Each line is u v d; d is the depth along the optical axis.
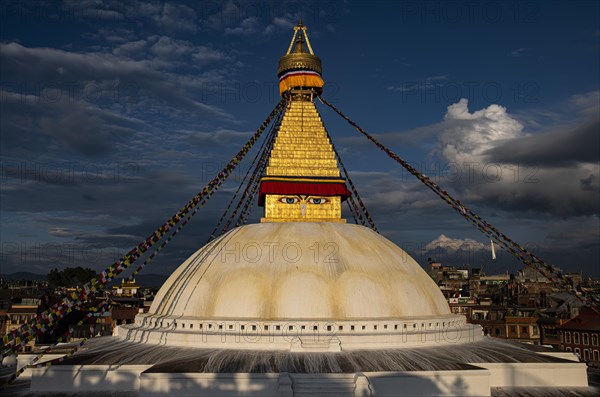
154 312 26.83
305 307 22.73
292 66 31.77
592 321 55.69
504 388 20.98
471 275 115.25
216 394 18.83
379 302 23.44
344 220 28.33
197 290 24.55
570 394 20.50
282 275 23.59
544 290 80.06
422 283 26.12
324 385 18.78
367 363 20.14
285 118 29.75
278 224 26.77
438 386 19.31
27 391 20.75
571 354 23.83
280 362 20.05
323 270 23.78
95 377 20.64
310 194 28.12
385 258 25.69
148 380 18.84
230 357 20.64
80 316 42.47
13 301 61.31
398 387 19.16
